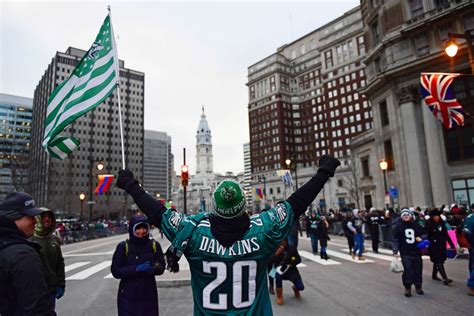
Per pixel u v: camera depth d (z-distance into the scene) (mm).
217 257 1990
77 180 106250
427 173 26906
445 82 13688
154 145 188500
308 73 107500
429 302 6793
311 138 104500
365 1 35188
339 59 90500
